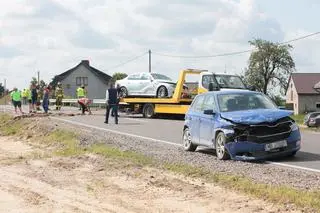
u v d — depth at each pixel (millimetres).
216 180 11188
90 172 13812
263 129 13773
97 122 29406
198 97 16438
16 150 21391
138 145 17984
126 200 10336
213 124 14695
